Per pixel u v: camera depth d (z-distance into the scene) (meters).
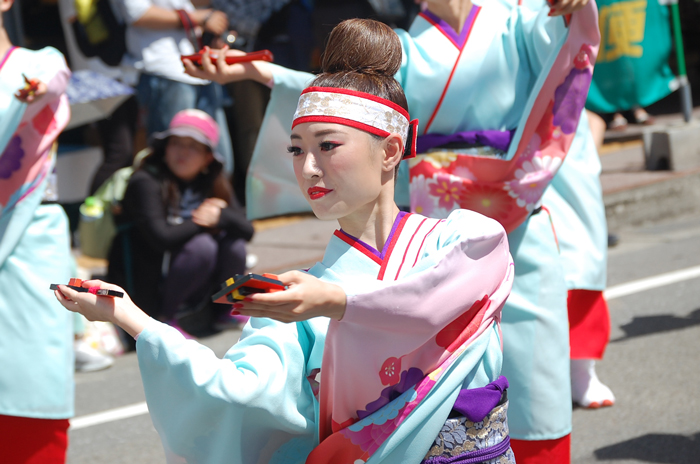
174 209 8.27
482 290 2.56
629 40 11.95
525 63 4.34
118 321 2.50
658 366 6.73
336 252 2.69
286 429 2.65
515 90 4.35
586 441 5.57
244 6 10.65
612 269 9.63
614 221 11.52
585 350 5.99
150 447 6.08
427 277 2.39
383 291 2.32
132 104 10.18
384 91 2.60
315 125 2.53
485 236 2.53
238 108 12.01
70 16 10.71
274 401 2.56
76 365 7.90
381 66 2.64
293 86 4.39
